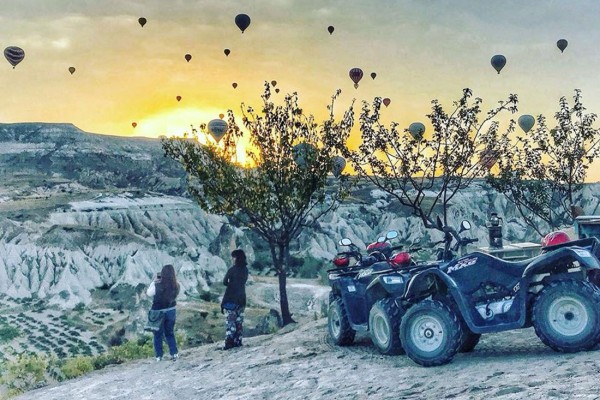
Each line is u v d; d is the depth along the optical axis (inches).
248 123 794.2
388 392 261.4
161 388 367.2
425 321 304.2
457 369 284.0
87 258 6579.7
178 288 477.7
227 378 362.3
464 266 306.3
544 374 239.5
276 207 781.3
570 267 302.8
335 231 7165.4
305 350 411.2
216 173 778.2
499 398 212.1
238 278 495.8
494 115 882.1
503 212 7490.2
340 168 808.9
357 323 390.9
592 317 273.7
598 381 211.5
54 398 398.0
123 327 5009.8
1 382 554.3
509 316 294.5
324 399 272.4
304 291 4830.2
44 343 4675.2
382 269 381.7
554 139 983.6
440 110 868.0
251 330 1839.3
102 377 446.9
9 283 6156.5
